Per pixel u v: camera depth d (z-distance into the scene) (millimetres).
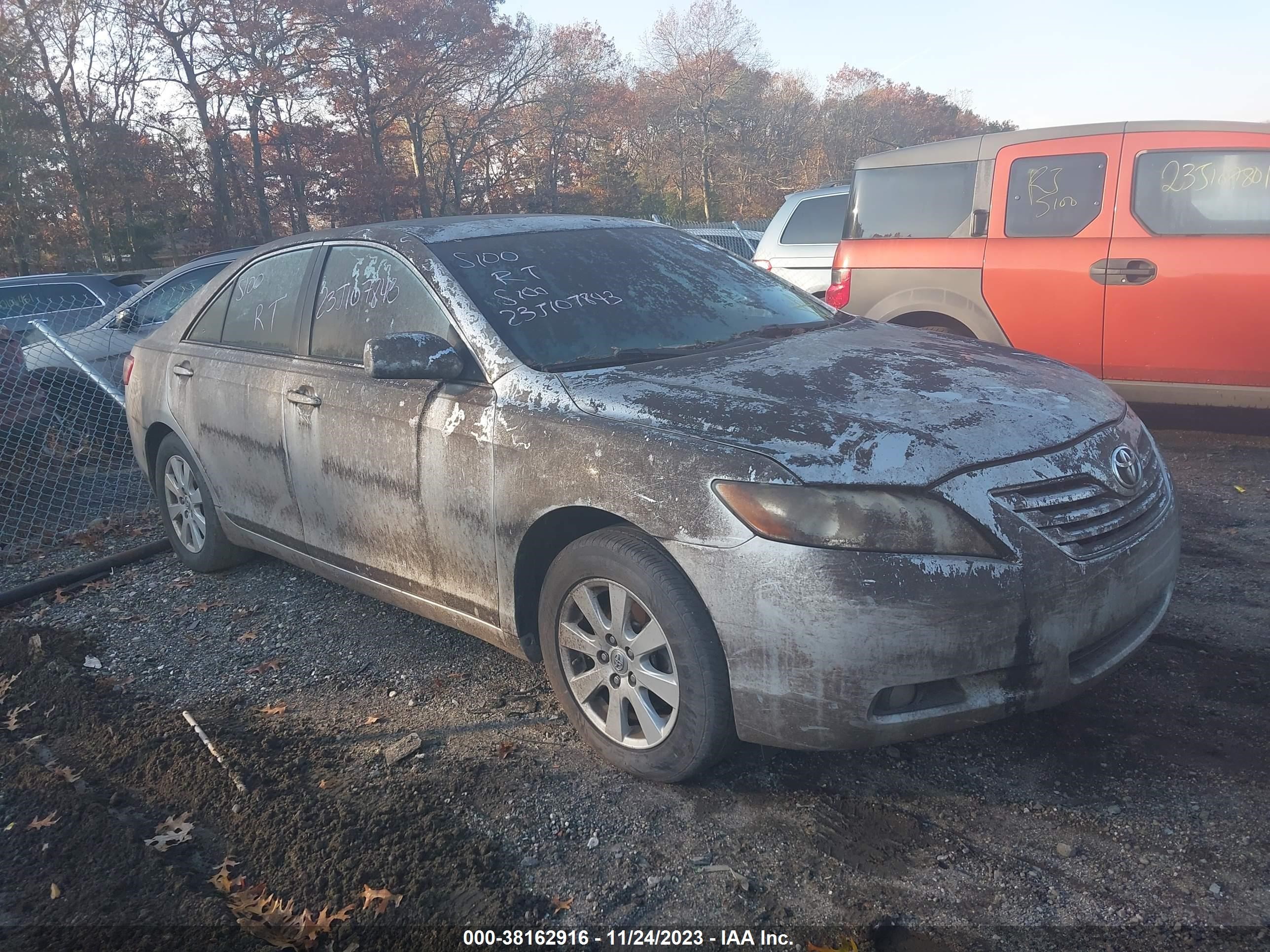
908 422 2732
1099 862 2562
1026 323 6602
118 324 8922
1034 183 6539
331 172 52969
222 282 4910
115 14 46500
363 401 3725
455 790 3090
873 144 82875
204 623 4613
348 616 4543
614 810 2938
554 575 3150
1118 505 2814
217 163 49875
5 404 6883
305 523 4191
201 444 4770
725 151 77750
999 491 2617
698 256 4266
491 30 57594
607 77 65750
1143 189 6168
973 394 2953
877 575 2529
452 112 61438
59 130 41594
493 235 3932
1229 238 5910
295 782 3201
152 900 2697
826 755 3143
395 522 3682
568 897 2586
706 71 74688
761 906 2512
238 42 49750
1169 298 6082
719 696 2781
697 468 2734
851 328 3916
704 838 2783
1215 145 5961
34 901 2756
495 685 3777
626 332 3543
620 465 2875
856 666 2551
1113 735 3127
